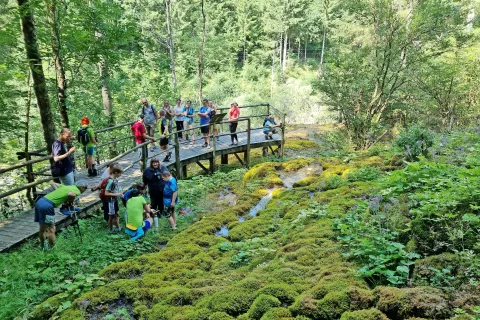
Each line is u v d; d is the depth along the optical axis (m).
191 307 3.82
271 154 15.02
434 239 3.94
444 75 14.00
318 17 43.62
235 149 13.15
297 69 46.06
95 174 9.51
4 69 9.29
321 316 3.16
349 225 5.02
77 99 12.30
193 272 4.96
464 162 6.61
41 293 4.89
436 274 3.33
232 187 10.53
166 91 17.81
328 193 7.38
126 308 4.12
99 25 10.48
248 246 5.73
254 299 3.61
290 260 4.51
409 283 3.45
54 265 5.63
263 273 4.31
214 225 7.18
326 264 4.20
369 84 14.39
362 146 13.95
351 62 13.92
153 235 7.03
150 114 11.27
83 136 9.15
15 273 5.21
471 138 8.21
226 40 37.38
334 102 14.94
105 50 11.13
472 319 2.66
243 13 42.75
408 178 5.81
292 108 29.19
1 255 5.66
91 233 6.99
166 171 7.25
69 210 7.03
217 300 3.67
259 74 43.19
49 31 10.17
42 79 8.51
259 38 44.94
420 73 14.05
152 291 4.35
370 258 3.90
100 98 15.44
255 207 8.37
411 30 13.16
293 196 8.00
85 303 4.12
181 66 32.06
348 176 8.27
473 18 14.80
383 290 3.17
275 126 13.92
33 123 13.67
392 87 14.11
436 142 8.38
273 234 6.19
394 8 13.56
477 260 3.29
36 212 6.01
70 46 10.52
